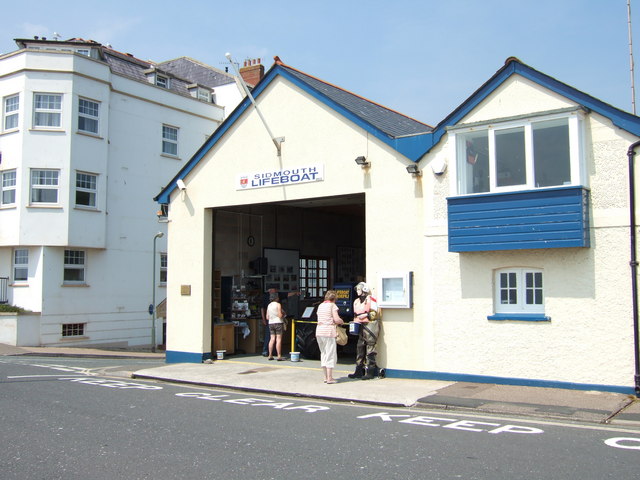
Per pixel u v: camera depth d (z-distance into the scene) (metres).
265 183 13.82
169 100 27.97
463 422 8.05
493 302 10.71
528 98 10.48
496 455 6.33
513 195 10.27
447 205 11.01
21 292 23.12
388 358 11.73
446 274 11.20
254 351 16.47
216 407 9.18
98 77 24.47
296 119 13.41
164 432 7.40
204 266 14.85
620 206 9.64
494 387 10.28
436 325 11.24
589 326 9.77
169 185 15.52
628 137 9.62
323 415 8.57
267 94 13.94
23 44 24.45
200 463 6.07
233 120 14.45
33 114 23.30
